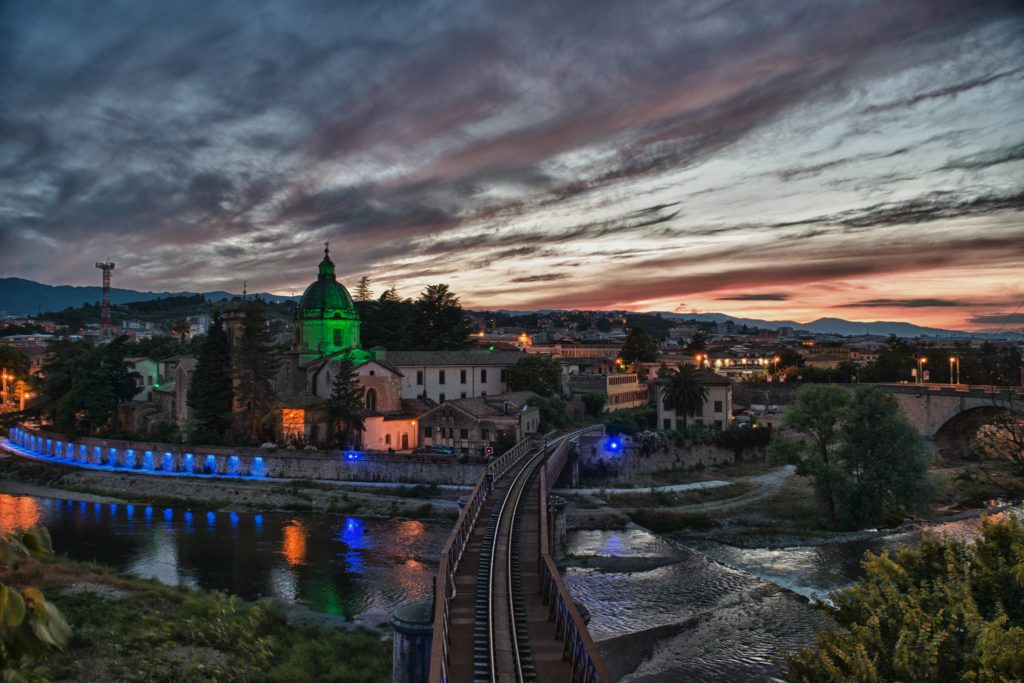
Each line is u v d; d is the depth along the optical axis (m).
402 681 24.91
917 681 16.78
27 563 43.00
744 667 35.84
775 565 53.06
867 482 62.41
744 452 89.81
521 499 49.56
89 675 28.70
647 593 46.75
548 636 24.53
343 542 57.75
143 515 67.81
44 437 98.50
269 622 37.25
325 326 102.94
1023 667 15.29
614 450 80.62
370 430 85.50
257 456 79.31
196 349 151.38
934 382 138.62
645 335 164.88
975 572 20.53
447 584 26.17
